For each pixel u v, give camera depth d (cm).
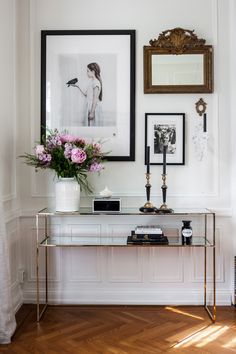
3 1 295
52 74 326
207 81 323
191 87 323
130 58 325
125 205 326
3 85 295
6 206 299
